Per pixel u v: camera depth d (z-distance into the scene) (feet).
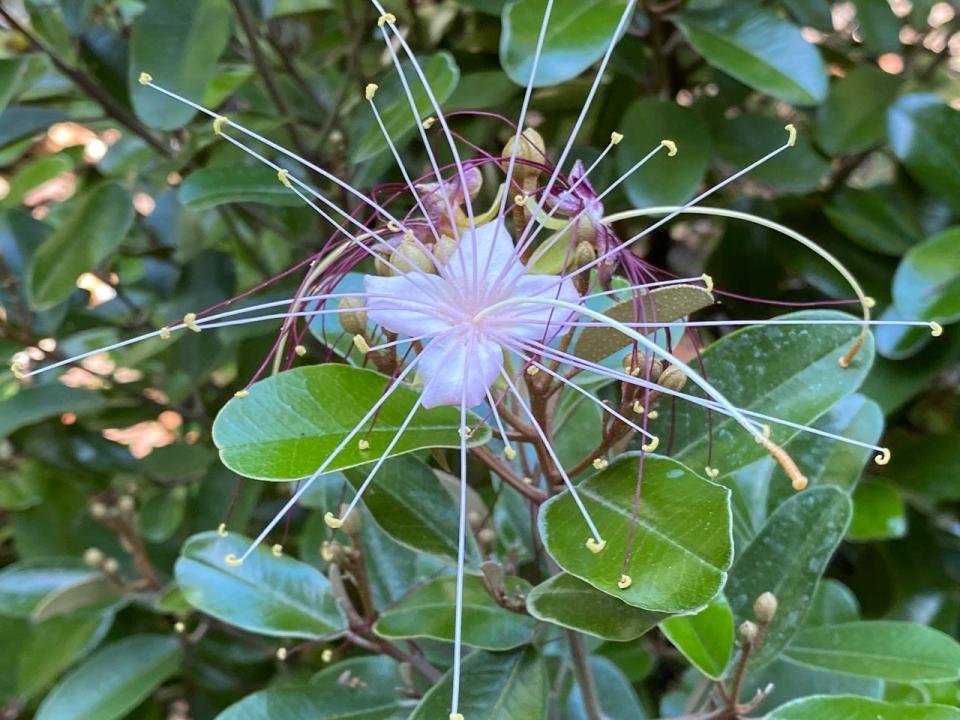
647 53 0.84
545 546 0.35
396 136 0.60
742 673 0.43
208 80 0.65
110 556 0.87
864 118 0.75
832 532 0.49
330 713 0.51
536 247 0.41
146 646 0.73
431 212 0.40
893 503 0.69
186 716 0.96
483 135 0.78
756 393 0.45
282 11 0.90
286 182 0.39
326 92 0.89
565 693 0.62
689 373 0.31
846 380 0.44
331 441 0.37
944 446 0.76
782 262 0.79
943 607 0.78
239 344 0.84
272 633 0.51
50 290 0.71
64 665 0.79
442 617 0.46
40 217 1.03
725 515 0.33
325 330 0.47
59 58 0.75
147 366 0.95
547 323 0.37
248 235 0.96
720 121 0.78
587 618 0.36
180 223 0.90
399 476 0.48
